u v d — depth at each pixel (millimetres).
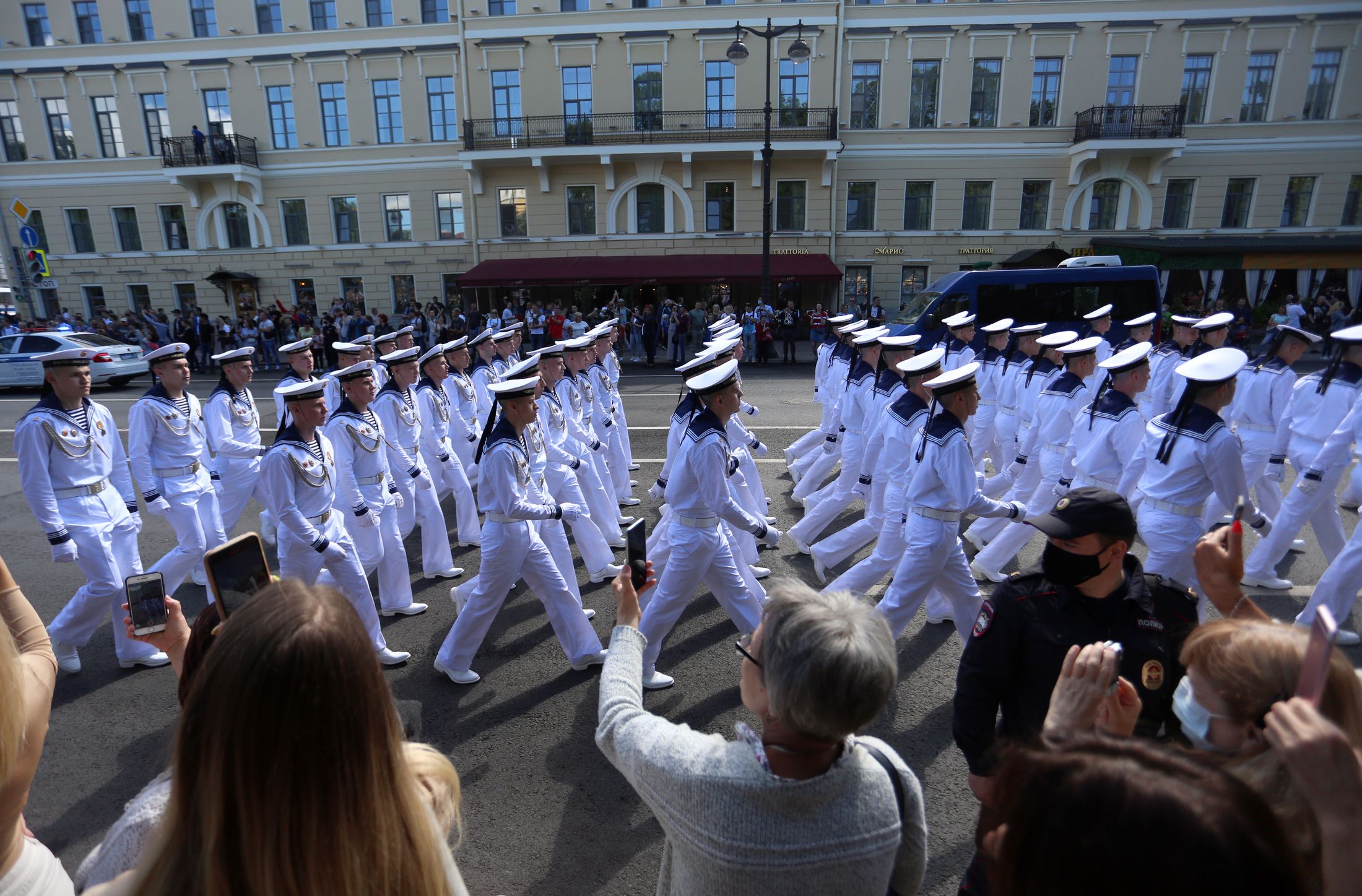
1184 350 9484
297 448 4574
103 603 4867
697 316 22391
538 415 6637
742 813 1468
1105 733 1259
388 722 1350
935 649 5059
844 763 1530
